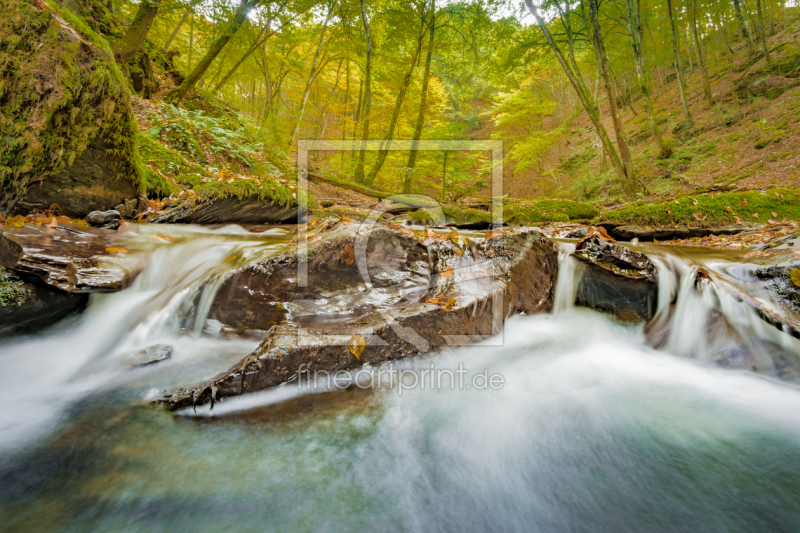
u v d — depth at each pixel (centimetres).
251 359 195
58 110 326
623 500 155
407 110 1362
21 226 302
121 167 385
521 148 1902
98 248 303
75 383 213
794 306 278
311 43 1611
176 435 175
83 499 140
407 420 200
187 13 1054
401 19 1307
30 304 253
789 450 183
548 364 269
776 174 988
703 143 1408
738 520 145
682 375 261
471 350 273
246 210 485
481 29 1498
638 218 644
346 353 220
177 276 313
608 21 1695
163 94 970
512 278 328
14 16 298
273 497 148
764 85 1455
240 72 1452
